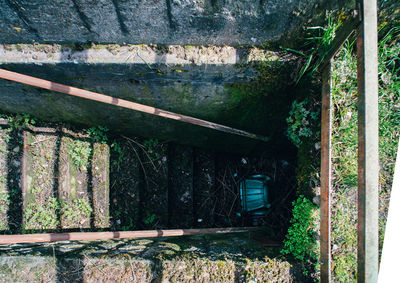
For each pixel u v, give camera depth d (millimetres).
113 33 2010
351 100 2285
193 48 2199
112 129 3482
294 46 2217
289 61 2248
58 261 2162
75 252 2293
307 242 2215
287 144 3336
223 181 4098
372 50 1439
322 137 2045
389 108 2371
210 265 2125
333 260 2223
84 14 1790
